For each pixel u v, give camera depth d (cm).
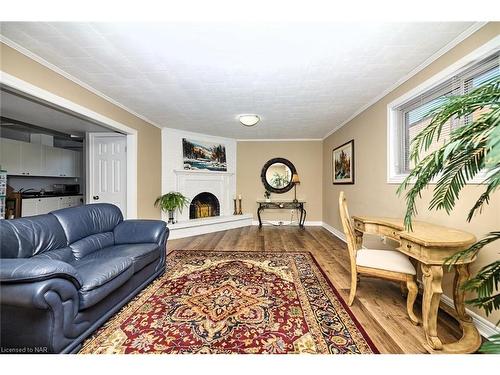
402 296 221
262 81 269
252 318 183
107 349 149
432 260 146
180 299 213
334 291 230
